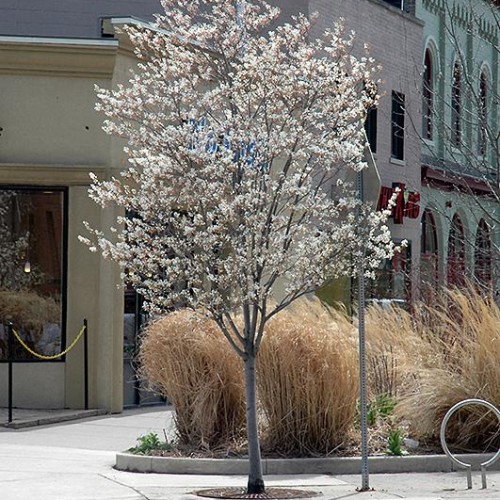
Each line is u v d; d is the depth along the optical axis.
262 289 12.88
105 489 13.38
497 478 14.43
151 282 12.90
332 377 15.14
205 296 12.84
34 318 21.30
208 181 12.88
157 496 12.95
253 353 13.28
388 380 16.69
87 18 28.67
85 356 21.05
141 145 13.67
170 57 14.77
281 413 15.17
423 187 34.78
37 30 28.67
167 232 13.77
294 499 12.80
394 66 32.84
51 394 21.11
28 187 21.20
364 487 13.50
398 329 17.61
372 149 31.78
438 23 36.97
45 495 12.92
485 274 25.02
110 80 21.25
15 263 21.36
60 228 21.22
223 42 13.57
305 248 12.95
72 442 17.66
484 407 15.50
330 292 24.70
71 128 21.25
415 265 26.89
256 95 13.09
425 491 13.41
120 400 21.27
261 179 12.88
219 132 13.07
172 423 16.41
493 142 21.98
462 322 16.81
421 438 15.79
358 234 13.06
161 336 15.70
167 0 14.64
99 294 21.22
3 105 21.16
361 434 13.99
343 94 13.23
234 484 13.87
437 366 16.45
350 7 30.39
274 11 14.00
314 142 13.04
